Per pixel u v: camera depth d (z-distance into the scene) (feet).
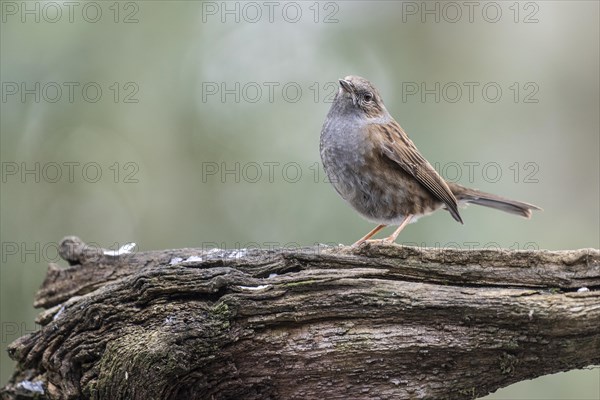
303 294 25.35
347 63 48.57
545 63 54.44
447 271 25.82
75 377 26.81
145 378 24.39
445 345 25.08
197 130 45.57
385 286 25.46
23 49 42.75
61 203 43.57
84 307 26.58
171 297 25.79
